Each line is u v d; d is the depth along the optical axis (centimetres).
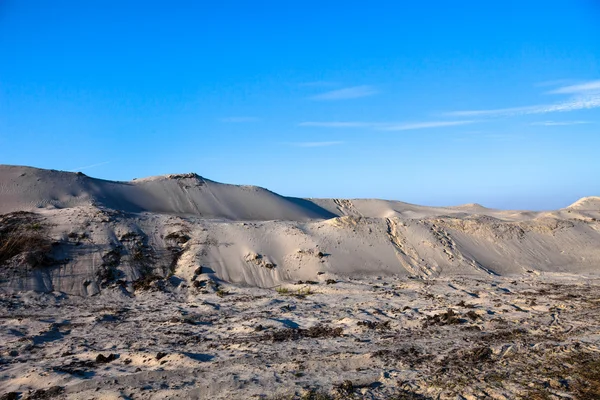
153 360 1121
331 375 971
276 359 1105
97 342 1348
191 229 2917
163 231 2877
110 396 864
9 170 4178
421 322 1517
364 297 2122
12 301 1984
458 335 1328
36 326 1557
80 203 3916
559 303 1800
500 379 911
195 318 1739
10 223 2609
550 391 845
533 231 3512
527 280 2658
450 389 867
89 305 2028
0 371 1067
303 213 5528
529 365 992
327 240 2964
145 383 944
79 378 985
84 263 2388
